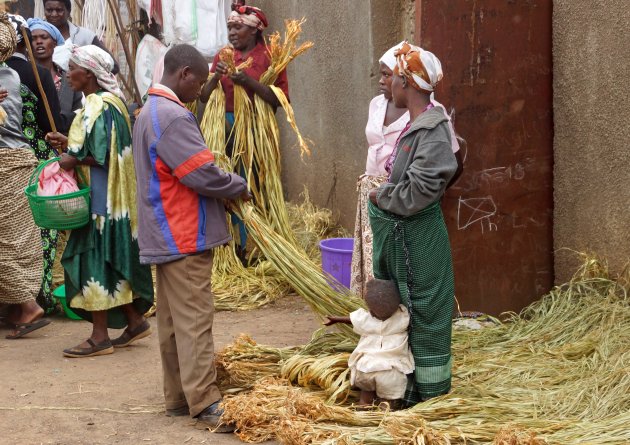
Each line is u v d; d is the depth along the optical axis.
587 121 5.52
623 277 5.33
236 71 7.02
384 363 4.12
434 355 4.16
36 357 5.39
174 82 4.25
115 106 5.23
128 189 5.25
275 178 7.22
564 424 3.90
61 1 8.34
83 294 5.27
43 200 5.05
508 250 5.80
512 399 4.25
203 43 9.12
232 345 4.91
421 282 4.09
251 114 7.16
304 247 7.94
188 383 4.19
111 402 4.57
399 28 7.29
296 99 9.35
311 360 4.52
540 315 5.61
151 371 5.10
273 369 4.67
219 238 4.24
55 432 4.16
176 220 4.15
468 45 5.57
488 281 5.80
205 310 4.20
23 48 6.39
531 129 5.75
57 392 4.72
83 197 5.14
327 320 4.36
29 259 5.87
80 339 5.84
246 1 10.38
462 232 5.72
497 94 5.66
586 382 4.35
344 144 8.15
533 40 5.67
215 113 7.23
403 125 5.23
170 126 4.09
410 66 4.07
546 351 4.87
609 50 5.31
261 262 7.20
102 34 9.55
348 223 8.20
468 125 5.64
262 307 6.68
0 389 4.77
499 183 5.74
